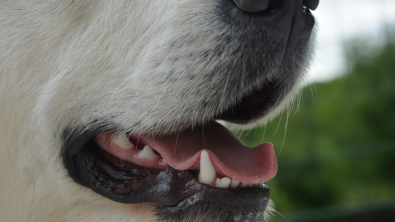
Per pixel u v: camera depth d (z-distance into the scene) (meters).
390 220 1.79
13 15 0.86
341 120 2.06
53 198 0.88
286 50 0.83
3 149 0.87
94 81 0.85
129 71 0.85
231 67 0.82
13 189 0.88
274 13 0.81
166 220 0.84
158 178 0.84
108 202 0.87
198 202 0.83
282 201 2.05
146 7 0.85
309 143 2.02
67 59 0.86
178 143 0.85
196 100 0.83
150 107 0.84
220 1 0.82
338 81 2.12
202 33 0.82
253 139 1.78
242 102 0.86
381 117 2.05
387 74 2.02
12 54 0.86
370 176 2.02
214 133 0.86
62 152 0.87
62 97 0.86
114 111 0.85
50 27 0.86
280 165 1.98
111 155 0.86
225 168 0.83
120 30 0.85
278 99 0.86
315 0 0.83
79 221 0.89
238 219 0.83
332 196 2.04
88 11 0.86
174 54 0.83
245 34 0.81
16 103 0.87
